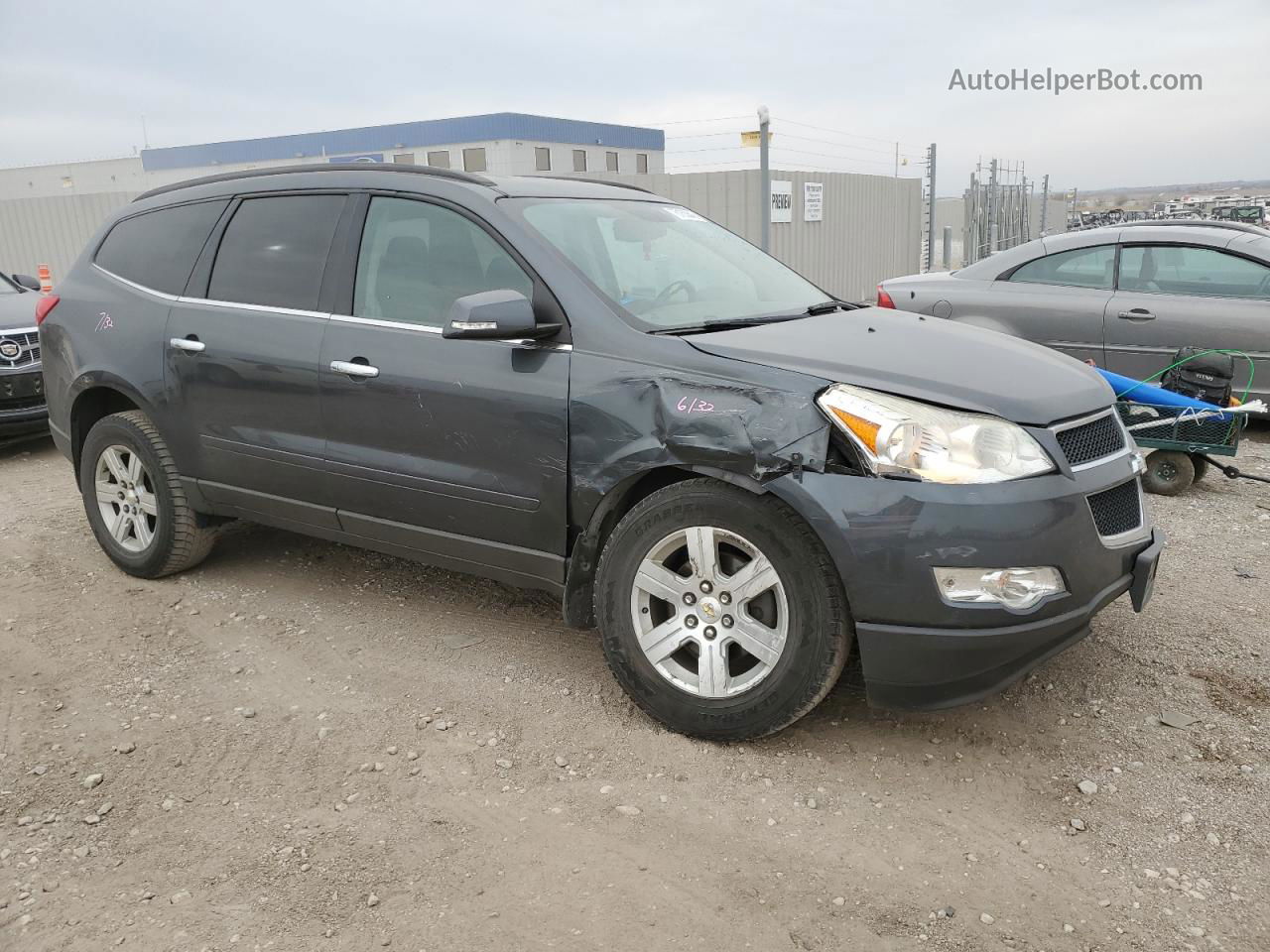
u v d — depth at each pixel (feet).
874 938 7.64
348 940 7.72
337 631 13.44
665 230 13.46
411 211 12.38
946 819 9.14
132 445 14.83
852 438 9.20
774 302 12.80
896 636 9.17
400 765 10.18
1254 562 15.47
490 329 10.26
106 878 8.52
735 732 10.13
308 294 12.94
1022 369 10.32
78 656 12.83
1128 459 10.39
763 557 9.63
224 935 7.79
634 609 10.47
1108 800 9.36
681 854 8.70
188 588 15.07
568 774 9.95
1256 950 7.43
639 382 10.23
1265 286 22.38
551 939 7.68
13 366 23.68
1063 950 7.49
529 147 170.50
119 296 15.05
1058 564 9.18
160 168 194.18
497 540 11.55
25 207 66.49
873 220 62.13
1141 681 11.58
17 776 10.10
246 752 10.49
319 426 12.64
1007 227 66.49
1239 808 9.16
